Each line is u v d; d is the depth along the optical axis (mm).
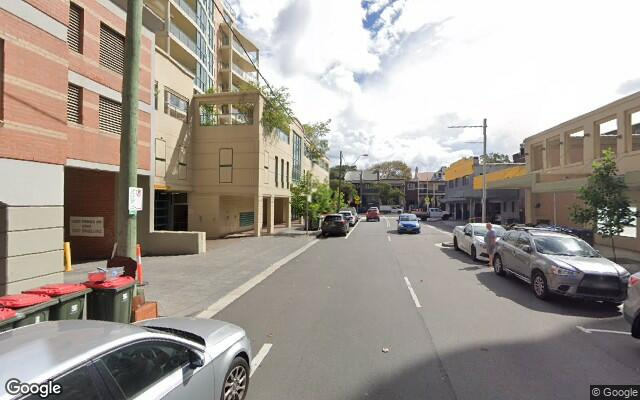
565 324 6648
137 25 6793
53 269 8523
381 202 87812
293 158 33906
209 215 23891
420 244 20109
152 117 16547
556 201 23141
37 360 2271
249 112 25062
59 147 8750
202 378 3254
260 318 6969
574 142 22938
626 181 12344
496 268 11312
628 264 12719
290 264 13305
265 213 35469
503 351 5383
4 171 7535
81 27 12617
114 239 15227
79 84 12477
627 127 16859
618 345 5645
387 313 7270
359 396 4129
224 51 40000
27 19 8023
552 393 4191
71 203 15453
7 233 7582
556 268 7969
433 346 5574
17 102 7805
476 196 37219
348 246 19062
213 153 23969
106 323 3070
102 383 2412
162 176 20234
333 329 6336
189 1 31047
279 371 4754
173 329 4000
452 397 4098
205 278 10695
